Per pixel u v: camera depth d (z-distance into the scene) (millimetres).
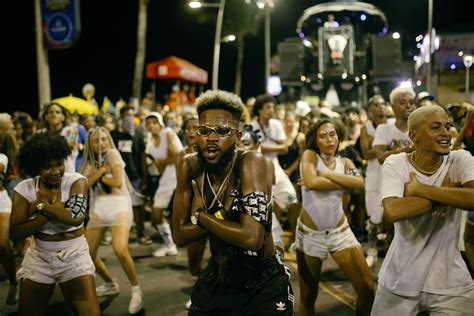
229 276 2912
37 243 3891
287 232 9086
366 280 4207
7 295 5891
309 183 4285
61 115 7191
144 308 5453
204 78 24891
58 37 10930
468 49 21234
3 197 5465
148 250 8086
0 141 7344
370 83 16062
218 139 2834
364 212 8359
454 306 3092
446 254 3160
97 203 5367
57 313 5383
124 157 8773
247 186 2826
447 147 3111
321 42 16328
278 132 6945
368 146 6613
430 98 9562
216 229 2758
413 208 3084
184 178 3000
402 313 3221
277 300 2895
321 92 16406
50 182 3801
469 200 2973
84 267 3928
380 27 16531
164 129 7641
